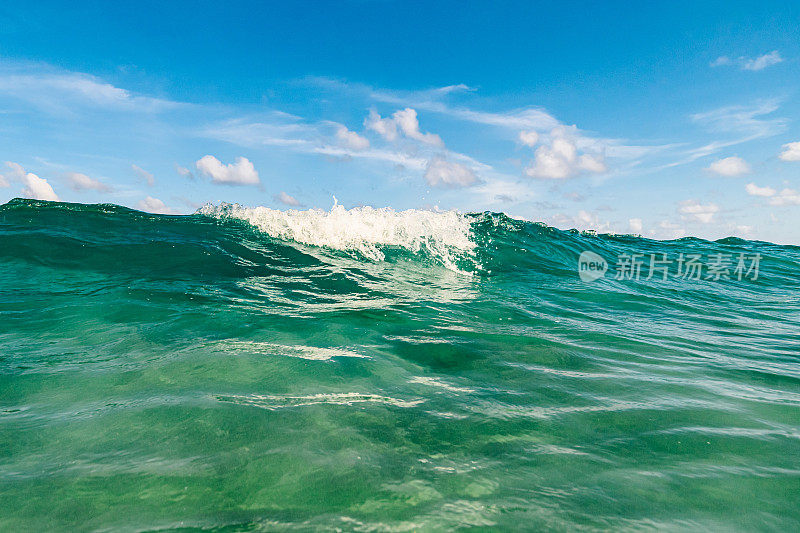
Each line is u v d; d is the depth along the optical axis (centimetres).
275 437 186
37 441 178
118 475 156
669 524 138
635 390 261
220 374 256
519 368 295
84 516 134
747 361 340
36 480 151
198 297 459
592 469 170
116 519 133
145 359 278
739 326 488
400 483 157
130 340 316
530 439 193
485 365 299
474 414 218
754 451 187
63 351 291
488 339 363
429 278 675
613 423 213
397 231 909
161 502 142
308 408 217
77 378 245
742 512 145
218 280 554
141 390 231
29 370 255
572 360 318
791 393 264
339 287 564
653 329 444
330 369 273
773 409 236
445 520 137
